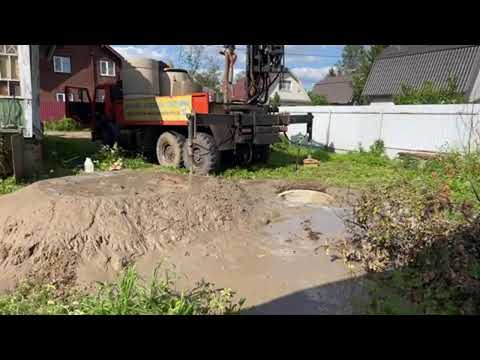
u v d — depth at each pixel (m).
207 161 8.34
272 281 3.85
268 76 9.64
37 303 3.26
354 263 4.21
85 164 8.58
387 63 26.25
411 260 3.83
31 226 4.41
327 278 3.91
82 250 4.23
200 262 4.29
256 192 7.15
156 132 9.95
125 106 10.30
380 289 3.65
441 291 3.37
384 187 4.70
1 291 3.55
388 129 11.78
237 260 4.37
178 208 5.29
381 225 4.13
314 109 14.05
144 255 4.41
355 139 12.83
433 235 3.74
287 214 6.04
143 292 3.20
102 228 4.54
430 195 4.20
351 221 4.75
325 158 11.66
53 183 5.88
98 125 11.70
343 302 3.41
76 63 26.19
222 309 3.15
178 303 3.01
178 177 6.98
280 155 11.84
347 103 37.62
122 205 4.95
